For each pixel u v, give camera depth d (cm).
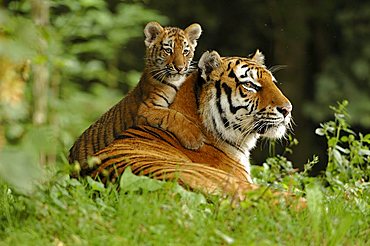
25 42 785
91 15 2048
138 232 805
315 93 2817
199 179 950
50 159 1504
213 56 1144
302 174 1259
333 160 1315
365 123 2708
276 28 2956
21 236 806
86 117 1966
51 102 1811
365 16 2828
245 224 831
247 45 2975
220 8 2964
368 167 1284
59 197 882
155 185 896
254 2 2955
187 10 2927
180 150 1120
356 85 2783
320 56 2922
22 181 708
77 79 2392
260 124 1131
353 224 880
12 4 1719
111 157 1024
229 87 1133
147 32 1474
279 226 841
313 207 848
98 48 2131
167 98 1363
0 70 1055
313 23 2936
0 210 891
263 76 1145
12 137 1387
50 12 2111
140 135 1126
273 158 1348
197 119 1148
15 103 1114
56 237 816
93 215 838
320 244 827
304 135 2812
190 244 791
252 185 957
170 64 1398
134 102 1349
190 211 860
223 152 1141
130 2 2598
